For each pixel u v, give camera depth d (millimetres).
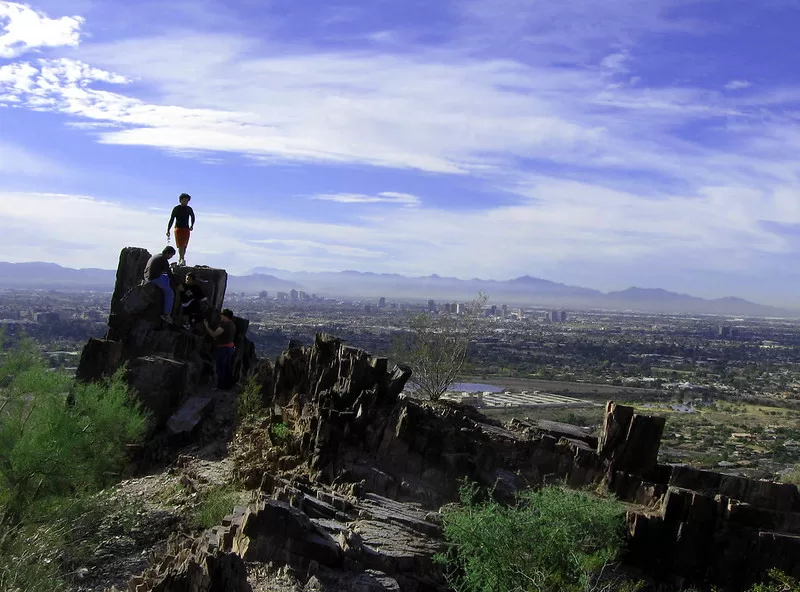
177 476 19078
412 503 16797
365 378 18750
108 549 14734
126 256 24859
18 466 15961
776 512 18031
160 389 21938
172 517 16094
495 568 14383
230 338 24406
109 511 16109
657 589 17109
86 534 15109
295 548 12672
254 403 21906
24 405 17766
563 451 19797
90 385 18766
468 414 22047
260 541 12555
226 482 17453
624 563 17641
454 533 14750
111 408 17922
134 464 20406
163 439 21203
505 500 17734
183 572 10336
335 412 17922
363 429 17969
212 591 10203
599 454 19641
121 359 22969
